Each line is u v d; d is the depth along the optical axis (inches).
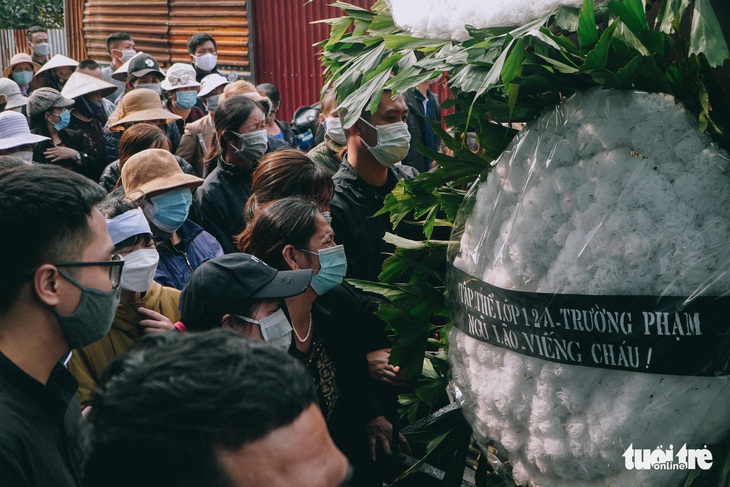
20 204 58.4
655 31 55.6
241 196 152.2
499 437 63.2
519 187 61.0
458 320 66.7
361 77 73.9
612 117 56.3
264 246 96.1
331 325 102.1
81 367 93.3
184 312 88.6
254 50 367.9
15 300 59.3
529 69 58.8
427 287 76.7
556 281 56.2
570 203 57.1
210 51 323.0
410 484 101.7
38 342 60.5
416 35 67.0
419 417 104.2
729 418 53.7
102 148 259.0
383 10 79.6
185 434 31.3
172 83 275.4
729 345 52.2
